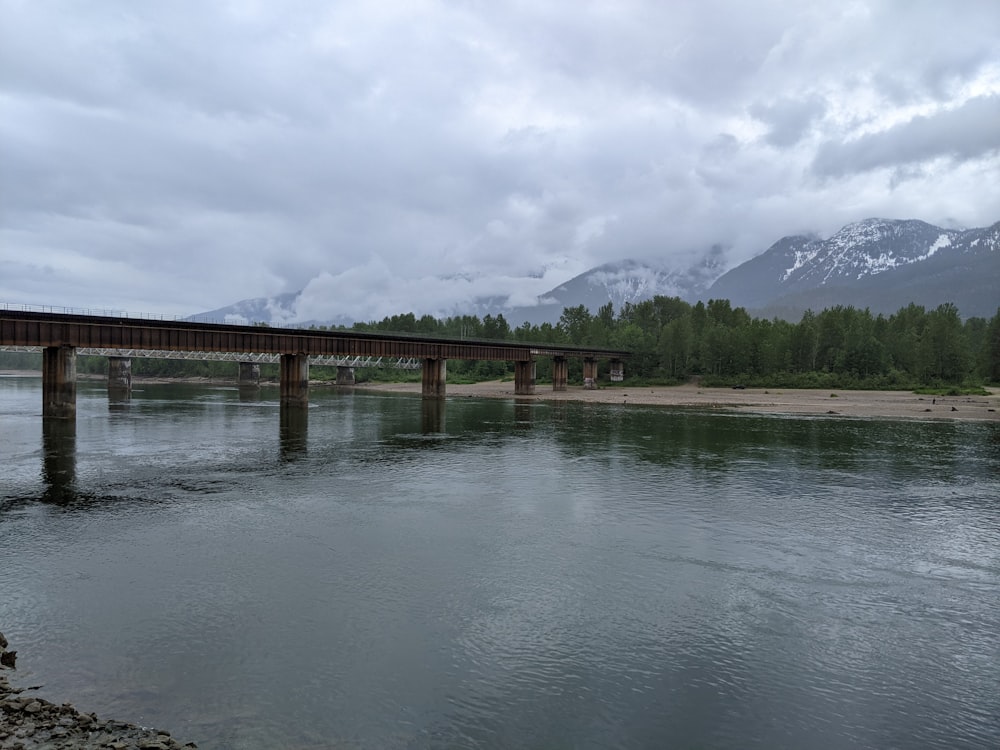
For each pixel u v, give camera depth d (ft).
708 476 148.77
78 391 489.26
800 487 136.77
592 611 71.05
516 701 53.21
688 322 655.76
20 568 82.33
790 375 574.56
